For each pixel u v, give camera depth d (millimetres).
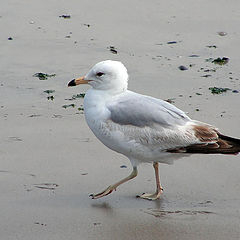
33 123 14773
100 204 11477
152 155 11961
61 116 15219
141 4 22828
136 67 18172
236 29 21016
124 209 11320
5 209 11086
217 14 22141
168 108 12117
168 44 19828
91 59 18609
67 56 18781
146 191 12047
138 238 10266
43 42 19625
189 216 11039
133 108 11898
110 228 10586
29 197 11562
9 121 14852
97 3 22828
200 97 16484
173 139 11789
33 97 16312
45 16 21562
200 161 13070
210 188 12047
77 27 20812
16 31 20344
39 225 10594
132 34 20453
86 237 10242
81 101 16172
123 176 12461
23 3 22594
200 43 19984
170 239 10242
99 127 12023
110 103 12070
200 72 18031
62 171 12539
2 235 10234
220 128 14664
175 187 12133
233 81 17516
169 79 17516
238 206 11383
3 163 12750
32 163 12789
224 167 12812
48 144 13680
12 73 17656
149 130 11797
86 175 12422
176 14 22078
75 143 13766
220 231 10500
